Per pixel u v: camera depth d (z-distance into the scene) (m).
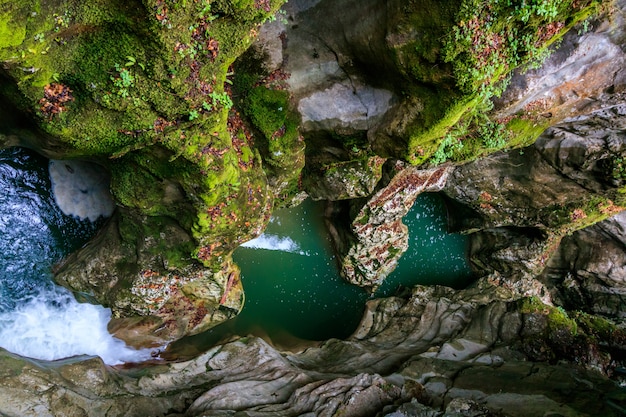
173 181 7.25
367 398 8.51
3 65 4.92
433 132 6.68
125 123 6.01
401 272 14.57
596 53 7.57
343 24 6.83
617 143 9.85
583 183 11.07
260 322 12.46
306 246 12.95
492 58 5.84
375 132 7.63
